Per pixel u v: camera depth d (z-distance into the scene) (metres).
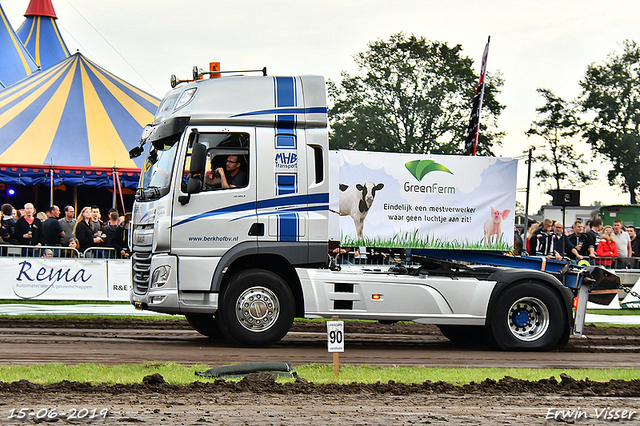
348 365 13.34
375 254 17.38
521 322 17.47
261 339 15.91
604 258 25.78
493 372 13.12
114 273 24.41
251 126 16.08
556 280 17.48
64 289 24.00
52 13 59.88
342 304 16.36
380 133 75.19
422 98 76.31
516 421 9.20
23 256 23.95
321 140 16.33
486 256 17.77
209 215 15.71
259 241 15.88
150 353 14.55
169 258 15.62
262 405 9.66
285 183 16.09
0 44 47.25
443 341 19.55
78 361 13.24
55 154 32.81
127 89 39.25
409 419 9.05
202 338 18.09
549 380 12.10
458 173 17.45
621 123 84.31
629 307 26.12
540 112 85.62
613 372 13.48
